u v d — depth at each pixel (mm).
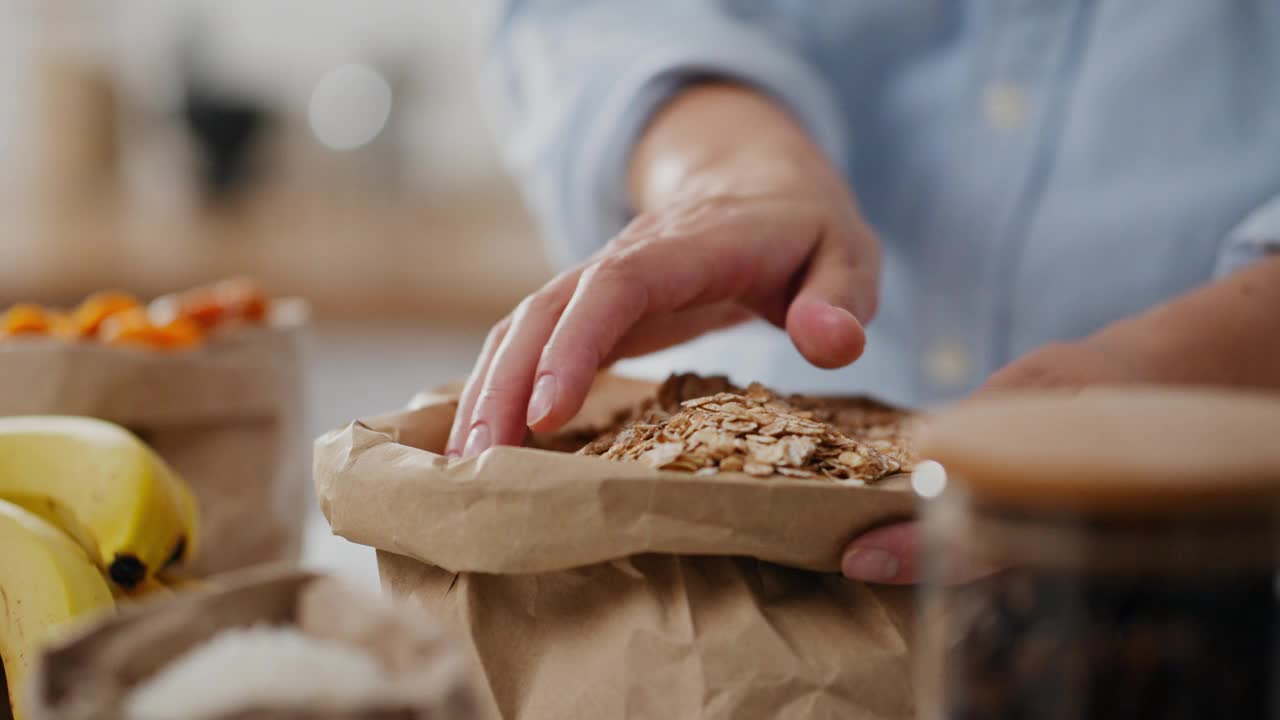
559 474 323
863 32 639
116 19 2359
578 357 374
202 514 516
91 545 380
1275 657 247
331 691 254
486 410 374
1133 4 596
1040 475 228
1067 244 607
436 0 2270
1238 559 230
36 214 2244
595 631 334
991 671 252
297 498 551
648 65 555
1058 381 393
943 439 249
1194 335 421
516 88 673
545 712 328
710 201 442
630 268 395
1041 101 611
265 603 281
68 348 489
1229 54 589
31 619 353
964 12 628
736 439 355
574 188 585
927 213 639
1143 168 599
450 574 340
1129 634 237
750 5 648
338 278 2098
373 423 379
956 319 636
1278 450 228
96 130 2258
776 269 429
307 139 2250
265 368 532
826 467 351
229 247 2111
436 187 2260
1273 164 585
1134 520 229
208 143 2137
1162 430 238
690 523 324
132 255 2119
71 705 257
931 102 634
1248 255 507
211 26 2314
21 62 2350
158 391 503
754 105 540
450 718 250
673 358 612
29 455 389
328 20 2301
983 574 254
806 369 612
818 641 331
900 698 329
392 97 2201
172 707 253
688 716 323
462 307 2066
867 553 328
